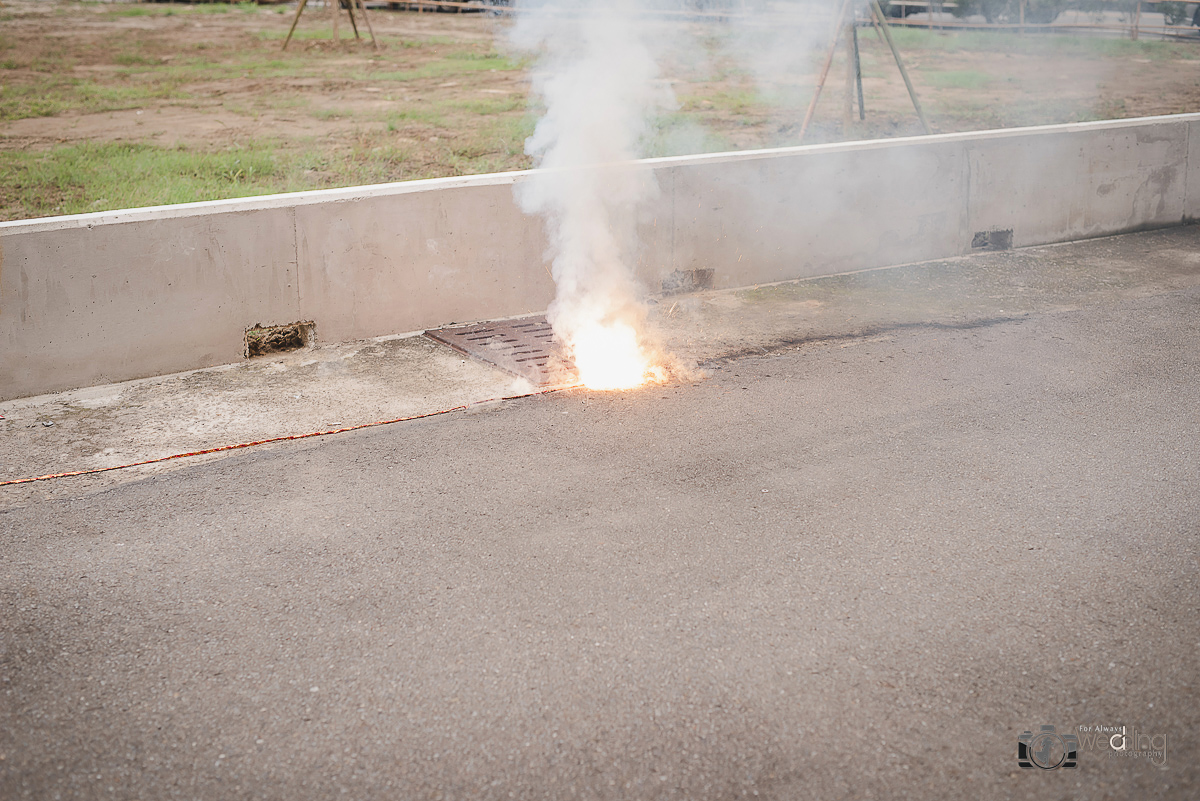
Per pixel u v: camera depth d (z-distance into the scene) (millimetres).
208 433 5719
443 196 7316
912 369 6656
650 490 4945
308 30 28781
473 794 3035
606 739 3254
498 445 5508
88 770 3148
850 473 5113
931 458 5285
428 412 5992
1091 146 10062
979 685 3496
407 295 7375
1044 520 4617
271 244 6781
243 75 19703
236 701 3453
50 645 3771
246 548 4445
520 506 4797
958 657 3643
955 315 7867
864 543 4426
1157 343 7102
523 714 3369
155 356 6570
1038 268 9242
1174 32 31062
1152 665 3594
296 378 6566
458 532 4559
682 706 3400
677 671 3576
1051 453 5328
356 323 7246
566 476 5113
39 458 5398
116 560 4363
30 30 26641
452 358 6918
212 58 22266
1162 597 4000
